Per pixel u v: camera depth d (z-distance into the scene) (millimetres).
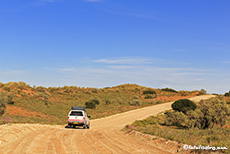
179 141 12844
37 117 35062
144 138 15594
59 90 78562
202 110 24359
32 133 15172
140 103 61688
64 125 28359
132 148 11836
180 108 37031
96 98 70000
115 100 65812
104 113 47531
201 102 25656
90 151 10508
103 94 84938
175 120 28688
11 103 39719
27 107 40156
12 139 12031
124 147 12016
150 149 11820
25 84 65500
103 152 10383
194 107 36625
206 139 13266
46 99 53031
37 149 10102
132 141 14562
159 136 15203
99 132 19312
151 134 16359
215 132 15875
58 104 52281
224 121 23312
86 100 65312
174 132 16266
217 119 23016
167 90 103188
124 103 62906
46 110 41875
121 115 43875
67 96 69312
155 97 80688
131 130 19734
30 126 19219
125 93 92500
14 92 51656
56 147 11000
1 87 56531
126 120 37469
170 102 64750
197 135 14938
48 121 31609
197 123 23766
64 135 15875
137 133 17734
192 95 81000
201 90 83312
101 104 60219
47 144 11586
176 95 83125
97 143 12945
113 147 11836
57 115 39469
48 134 15602
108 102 61625
